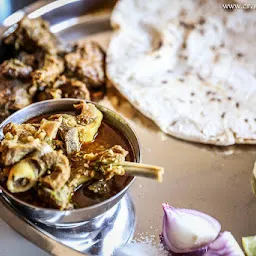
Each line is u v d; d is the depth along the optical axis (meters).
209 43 0.56
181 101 0.50
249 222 0.41
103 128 0.42
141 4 0.59
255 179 0.44
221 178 0.45
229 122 0.48
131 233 0.40
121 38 0.56
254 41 0.56
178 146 0.48
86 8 0.60
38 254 0.40
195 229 0.39
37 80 0.48
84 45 0.53
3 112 0.47
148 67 0.53
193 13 0.59
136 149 0.40
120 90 0.50
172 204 0.43
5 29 0.55
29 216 0.39
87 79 0.51
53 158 0.35
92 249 0.39
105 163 0.36
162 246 0.40
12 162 0.35
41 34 0.53
